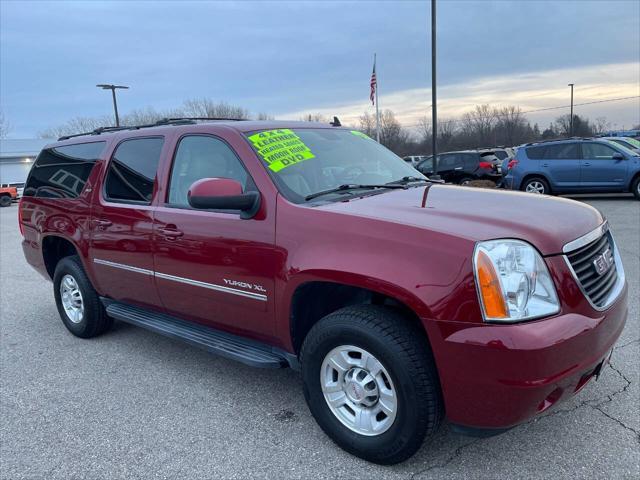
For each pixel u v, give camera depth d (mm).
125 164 4238
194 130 3760
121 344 4832
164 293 3857
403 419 2580
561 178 14430
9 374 4246
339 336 2750
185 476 2787
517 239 2467
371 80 22312
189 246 3514
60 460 2984
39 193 5164
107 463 2938
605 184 14031
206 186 2998
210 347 3523
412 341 2551
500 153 26469
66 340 5027
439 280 2420
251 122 3775
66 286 5035
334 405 2908
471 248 2398
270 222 3080
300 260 2877
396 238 2590
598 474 2627
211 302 3496
